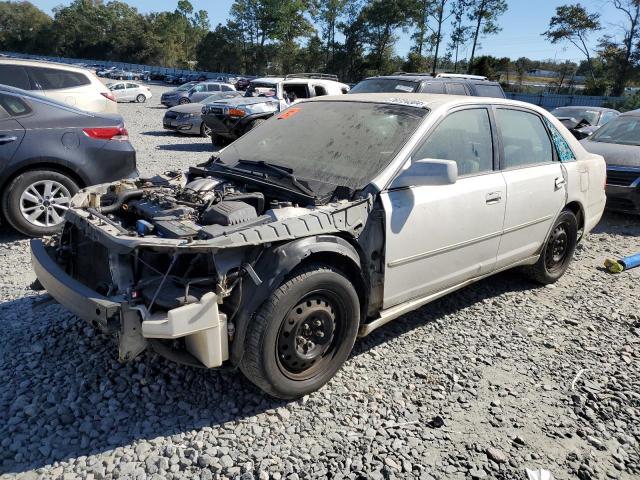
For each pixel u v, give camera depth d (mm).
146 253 2924
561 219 5086
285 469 2689
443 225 3785
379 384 3465
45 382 3256
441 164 3354
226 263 2844
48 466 2623
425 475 2723
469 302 4824
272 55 84562
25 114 5723
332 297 3223
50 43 106812
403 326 4281
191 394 3230
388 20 64625
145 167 10164
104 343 3678
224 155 4348
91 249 3318
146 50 99750
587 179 5309
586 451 2984
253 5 85375
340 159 3746
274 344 2973
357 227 3309
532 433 3104
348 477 2672
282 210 3059
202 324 2748
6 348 3611
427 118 3844
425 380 3543
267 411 3121
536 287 5281
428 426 3100
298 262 2961
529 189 4508
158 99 37125
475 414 3236
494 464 2832
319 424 3045
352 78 69938
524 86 48750
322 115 4301
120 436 2852
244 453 2783
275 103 13219
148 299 2770
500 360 3861
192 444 2809
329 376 3352
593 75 50312
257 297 2883
